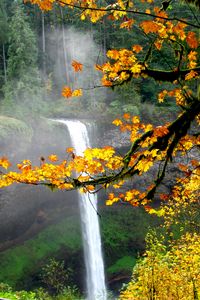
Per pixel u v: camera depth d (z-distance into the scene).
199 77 5.55
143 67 5.77
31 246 31.12
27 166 5.41
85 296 31.88
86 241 32.88
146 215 35.78
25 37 30.30
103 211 36.31
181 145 5.90
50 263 30.94
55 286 28.41
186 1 4.95
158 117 34.22
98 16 5.38
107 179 5.70
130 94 34.16
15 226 29.50
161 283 8.97
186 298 8.82
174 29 4.84
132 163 5.69
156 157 5.69
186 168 6.70
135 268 9.38
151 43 5.75
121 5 5.25
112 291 32.56
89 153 5.43
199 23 4.88
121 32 33.44
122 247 34.72
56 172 5.46
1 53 41.25
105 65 5.71
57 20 43.03
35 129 28.48
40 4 4.67
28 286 29.22
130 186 34.22
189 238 10.58
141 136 5.82
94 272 32.62
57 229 33.25
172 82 5.79
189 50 5.78
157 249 9.50
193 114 5.65
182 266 9.22
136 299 9.20
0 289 21.03
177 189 7.09
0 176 5.48
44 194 30.73
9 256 29.55
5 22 38.41
